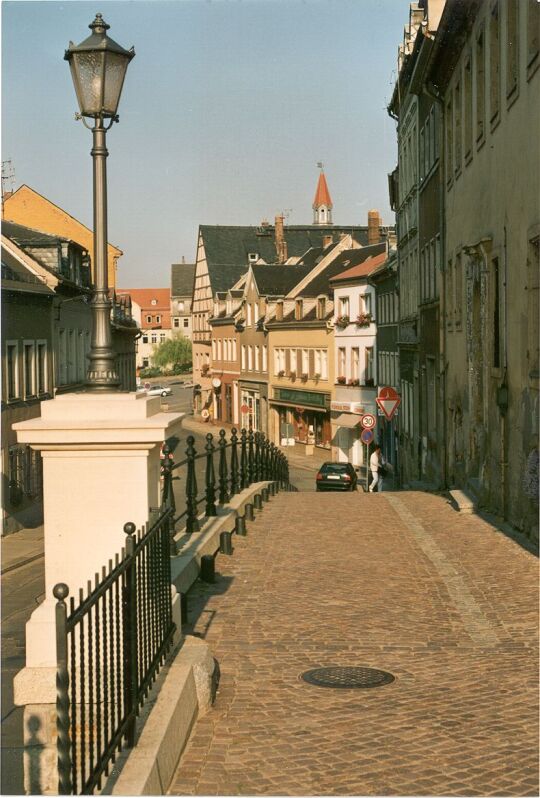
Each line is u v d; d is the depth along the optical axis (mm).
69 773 4027
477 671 7695
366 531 15516
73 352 37812
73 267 38438
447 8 20547
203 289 91250
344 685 7363
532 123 13852
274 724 6453
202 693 6656
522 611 9781
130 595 5285
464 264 21625
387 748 5930
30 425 6133
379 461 40938
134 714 5277
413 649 8453
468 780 5379
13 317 30125
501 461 16516
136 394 6367
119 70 6371
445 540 14445
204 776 5523
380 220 69062
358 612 9836
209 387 85500
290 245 93375
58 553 6281
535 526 13938
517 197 15086
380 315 49875
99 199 6422
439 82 25281
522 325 14734
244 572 11938
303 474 51188
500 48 16562
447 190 25547
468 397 21406
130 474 6266
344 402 55469
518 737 6074
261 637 8883
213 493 14188
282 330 64562
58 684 4004
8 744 6023
